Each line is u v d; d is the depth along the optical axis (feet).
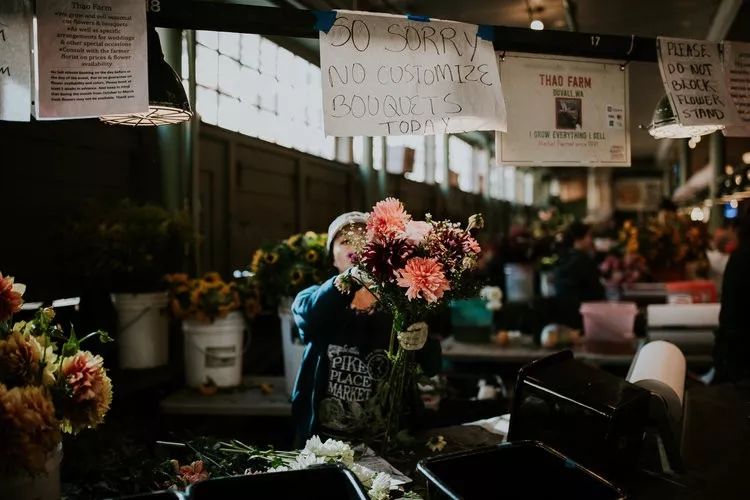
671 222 18.58
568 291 15.58
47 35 5.24
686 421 7.14
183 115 5.92
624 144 7.22
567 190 49.55
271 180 15.49
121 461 5.12
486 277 5.78
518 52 6.88
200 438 5.57
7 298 4.16
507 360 12.49
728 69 7.11
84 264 9.36
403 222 5.41
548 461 4.38
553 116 7.02
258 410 9.53
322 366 6.68
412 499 4.83
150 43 5.60
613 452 4.95
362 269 5.55
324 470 4.16
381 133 5.98
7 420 3.60
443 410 9.37
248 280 10.52
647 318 12.54
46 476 3.91
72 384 4.09
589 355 12.12
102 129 10.73
